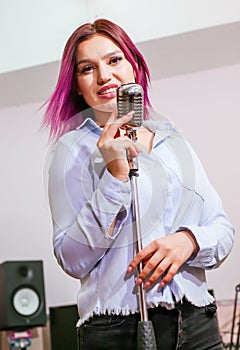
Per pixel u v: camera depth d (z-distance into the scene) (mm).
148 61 4203
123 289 1305
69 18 4012
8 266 4223
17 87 4395
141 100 1275
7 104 4664
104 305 1309
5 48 4109
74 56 1472
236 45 4086
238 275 4086
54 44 4023
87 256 1323
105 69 1425
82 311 1363
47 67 4098
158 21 3879
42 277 4289
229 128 4273
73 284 4469
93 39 1455
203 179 1451
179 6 3865
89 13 3977
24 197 4594
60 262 1368
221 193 4211
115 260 1331
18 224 4570
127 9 3920
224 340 3992
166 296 1283
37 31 4066
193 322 1299
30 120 4652
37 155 4613
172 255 1274
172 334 1273
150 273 1299
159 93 4398
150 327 1183
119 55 1445
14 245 4551
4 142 4668
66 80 1493
